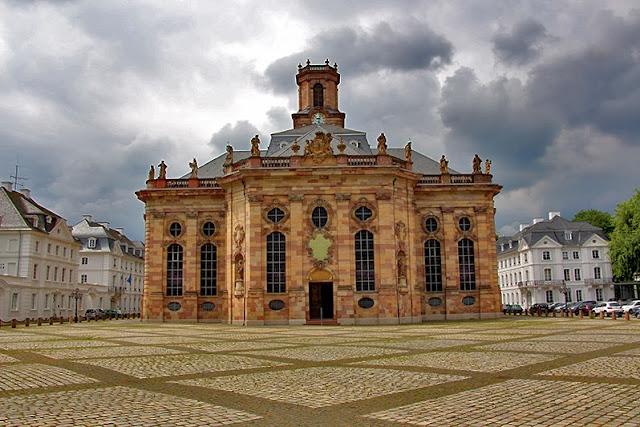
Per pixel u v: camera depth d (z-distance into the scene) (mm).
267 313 49844
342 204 50969
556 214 119062
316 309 54656
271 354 22312
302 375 16219
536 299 108375
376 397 12789
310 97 74625
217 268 58500
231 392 13547
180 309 58125
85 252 108375
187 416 10953
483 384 14359
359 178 51500
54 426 10133
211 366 18500
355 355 21609
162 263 58906
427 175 60562
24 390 14000
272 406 11891
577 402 11938
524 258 113562
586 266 108250
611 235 84125
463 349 23516
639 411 11008
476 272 59094
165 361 20016
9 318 69000
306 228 50906
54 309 82625
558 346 24250
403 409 11484
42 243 79312
